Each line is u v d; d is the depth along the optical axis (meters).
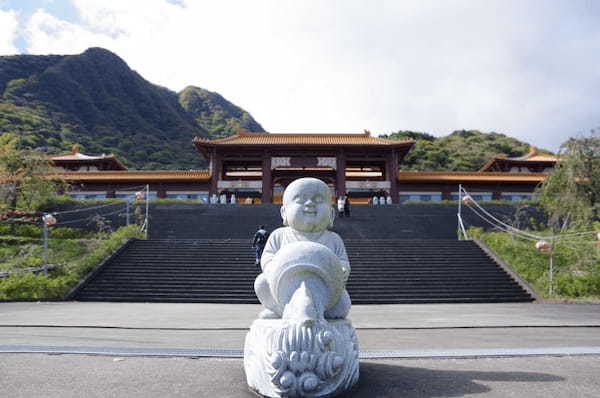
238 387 6.80
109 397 6.38
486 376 7.30
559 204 32.75
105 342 10.55
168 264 25.05
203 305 19.64
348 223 36.50
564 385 6.77
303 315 6.02
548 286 22.17
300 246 6.68
